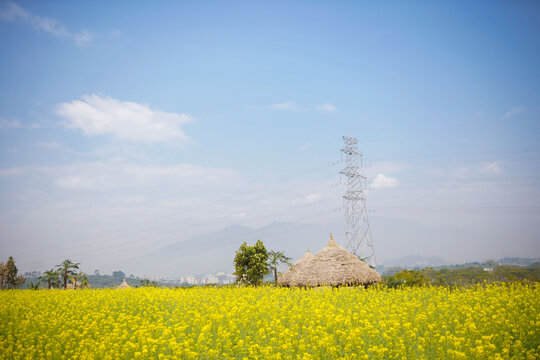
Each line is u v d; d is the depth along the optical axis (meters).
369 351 10.95
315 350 11.02
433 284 31.17
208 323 14.43
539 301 17.05
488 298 18.45
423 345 11.59
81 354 12.49
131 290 27.41
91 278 160.00
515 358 10.61
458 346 11.01
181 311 18.23
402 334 12.62
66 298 22.59
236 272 45.28
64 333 14.27
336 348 10.90
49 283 70.94
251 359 11.16
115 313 18.31
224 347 11.88
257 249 46.91
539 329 12.75
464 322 14.27
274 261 46.09
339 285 30.94
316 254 34.25
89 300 21.67
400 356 10.95
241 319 14.59
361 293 22.34
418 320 13.88
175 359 10.80
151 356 11.68
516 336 12.84
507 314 15.02
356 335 11.56
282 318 15.09
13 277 77.56
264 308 16.67
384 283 32.62
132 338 13.40
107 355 11.64
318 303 17.47
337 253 33.50
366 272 32.75
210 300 21.19
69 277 72.88
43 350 13.58
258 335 12.73
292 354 11.24
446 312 15.52
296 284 32.12
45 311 18.62
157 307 19.69
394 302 19.52
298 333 12.78
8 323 16.30
